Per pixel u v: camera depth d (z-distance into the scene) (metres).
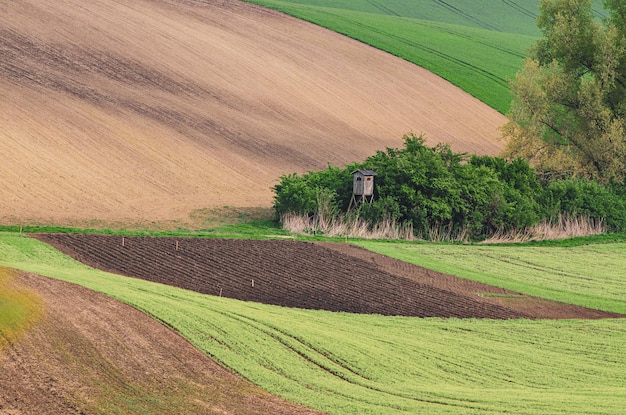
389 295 54.78
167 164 92.88
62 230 67.38
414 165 79.44
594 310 55.53
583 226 84.94
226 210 81.31
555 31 103.19
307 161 103.19
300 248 66.31
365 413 32.38
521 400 34.94
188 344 38.94
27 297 41.81
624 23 104.56
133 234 68.06
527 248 76.31
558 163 100.88
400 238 76.06
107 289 46.12
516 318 51.78
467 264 67.25
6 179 80.00
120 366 35.03
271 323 43.88
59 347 36.09
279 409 32.31
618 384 38.75
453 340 45.28
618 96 103.44
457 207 78.38
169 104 110.81
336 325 46.00
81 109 101.38
